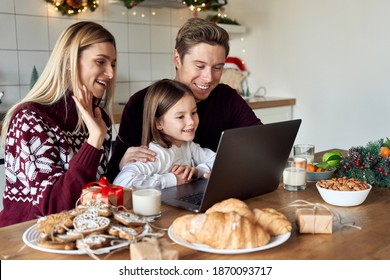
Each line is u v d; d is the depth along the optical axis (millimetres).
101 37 1388
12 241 955
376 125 3068
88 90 1412
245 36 3705
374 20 2982
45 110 1354
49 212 1215
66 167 1353
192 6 3135
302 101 3436
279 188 1393
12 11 2572
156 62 3334
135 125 1685
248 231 888
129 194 1188
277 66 3539
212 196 1139
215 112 1847
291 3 3389
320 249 920
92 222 932
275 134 1224
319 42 3277
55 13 2748
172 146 1595
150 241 870
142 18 3188
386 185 1388
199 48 1601
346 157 1528
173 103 1535
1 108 2582
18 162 1297
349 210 1173
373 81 3041
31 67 2693
